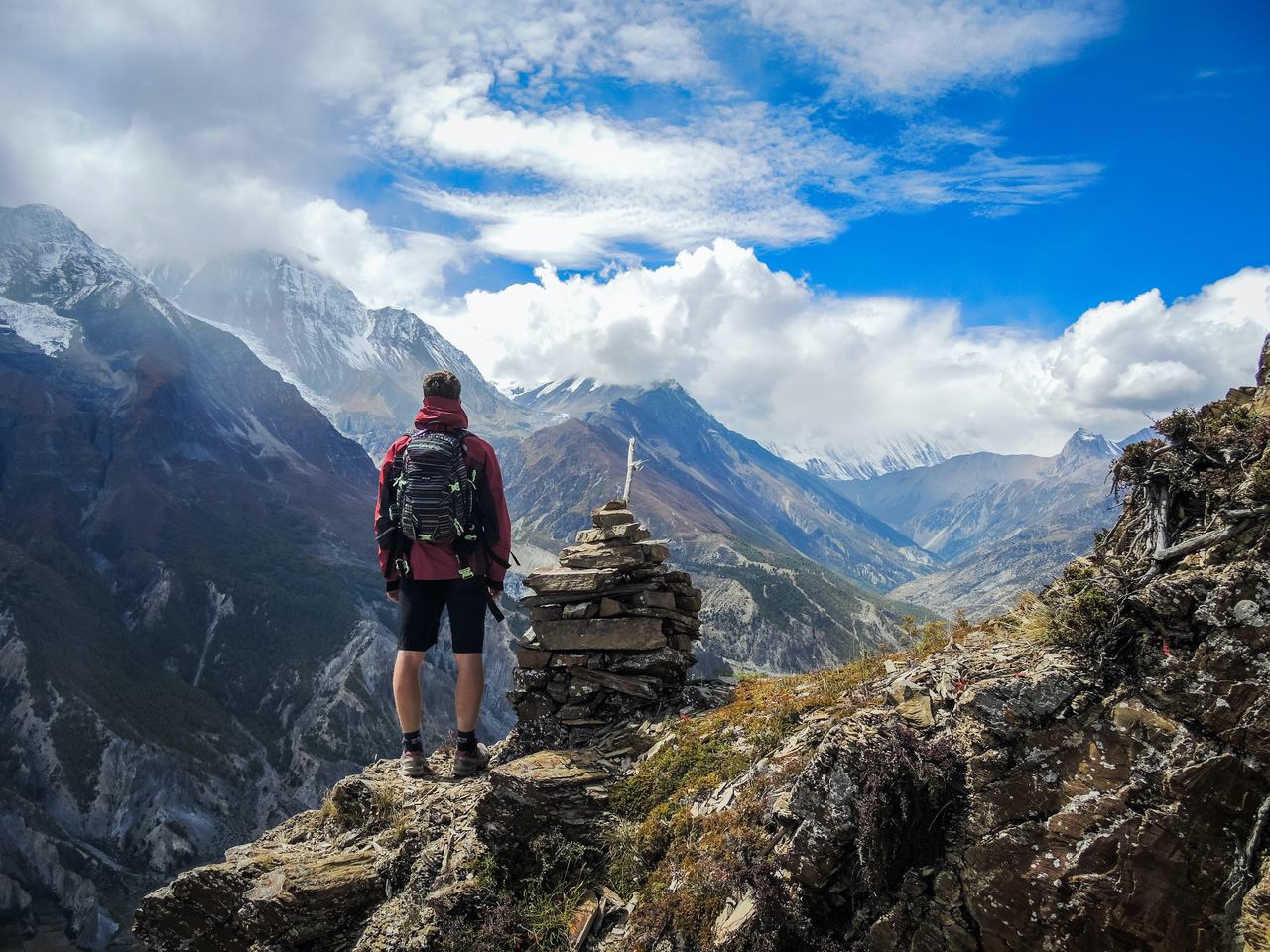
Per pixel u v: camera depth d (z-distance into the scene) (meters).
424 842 3.52
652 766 3.60
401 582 4.06
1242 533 2.72
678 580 4.57
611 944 2.98
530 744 4.38
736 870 2.86
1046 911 2.51
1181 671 2.60
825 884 2.73
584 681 4.34
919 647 3.72
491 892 3.20
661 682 4.28
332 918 3.28
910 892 2.68
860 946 2.65
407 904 3.21
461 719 4.04
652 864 3.22
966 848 2.66
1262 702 2.46
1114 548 3.11
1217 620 2.61
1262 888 2.31
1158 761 2.55
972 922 2.59
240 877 3.38
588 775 3.56
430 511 3.80
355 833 3.78
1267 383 3.34
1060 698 2.74
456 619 3.96
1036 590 3.32
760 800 3.06
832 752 2.83
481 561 3.95
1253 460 2.88
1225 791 2.44
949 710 2.94
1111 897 2.45
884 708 3.09
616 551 4.35
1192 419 3.04
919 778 2.75
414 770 4.04
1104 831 2.52
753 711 3.74
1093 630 2.80
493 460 3.99
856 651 4.12
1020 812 2.64
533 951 3.06
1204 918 2.37
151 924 3.36
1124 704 2.66
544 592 4.48
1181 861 2.43
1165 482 3.01
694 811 3.27
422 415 3.99
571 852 3.28
